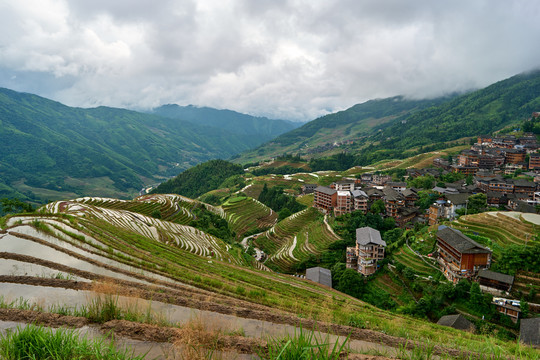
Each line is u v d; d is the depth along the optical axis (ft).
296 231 345.51
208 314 36.09
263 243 341.62
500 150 489.26
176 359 21.12
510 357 23.35
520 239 181.27
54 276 53.67
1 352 18.70
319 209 376.27
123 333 25.91
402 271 196.85
